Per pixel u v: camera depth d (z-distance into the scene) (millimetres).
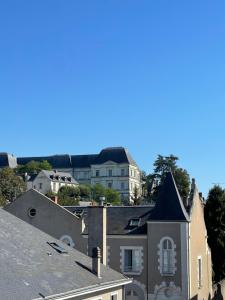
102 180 188750
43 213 43688
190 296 40812
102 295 26719
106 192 153875
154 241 41594
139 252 41875
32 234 27594
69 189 152625
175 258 41000
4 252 22625
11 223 27016
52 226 43250
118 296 28969
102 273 27953
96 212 37156
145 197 126125
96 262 26969
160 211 42125
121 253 42125
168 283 40844
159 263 41250
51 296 20578
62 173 179000
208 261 49719
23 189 113688
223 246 57000
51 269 23891
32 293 19891
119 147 192125
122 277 29516
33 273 22078
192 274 42031
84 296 24406
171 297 40750
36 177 170500
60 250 27484
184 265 40750
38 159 198875
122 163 187250
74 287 23031
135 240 42094
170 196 42625
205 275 47281
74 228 42719
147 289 41219
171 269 41031
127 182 185750
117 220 43688
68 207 47406
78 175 194750
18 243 24828
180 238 41156
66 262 26312
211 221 57531
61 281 22938
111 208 45062
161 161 112250
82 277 25172
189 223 41875
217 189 58375
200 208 47125
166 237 41469
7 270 20812
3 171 114562
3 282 19484
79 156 198625
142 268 41625
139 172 195750
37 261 23938
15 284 19875
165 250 41406
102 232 36844
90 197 149500
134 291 41531
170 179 43438
